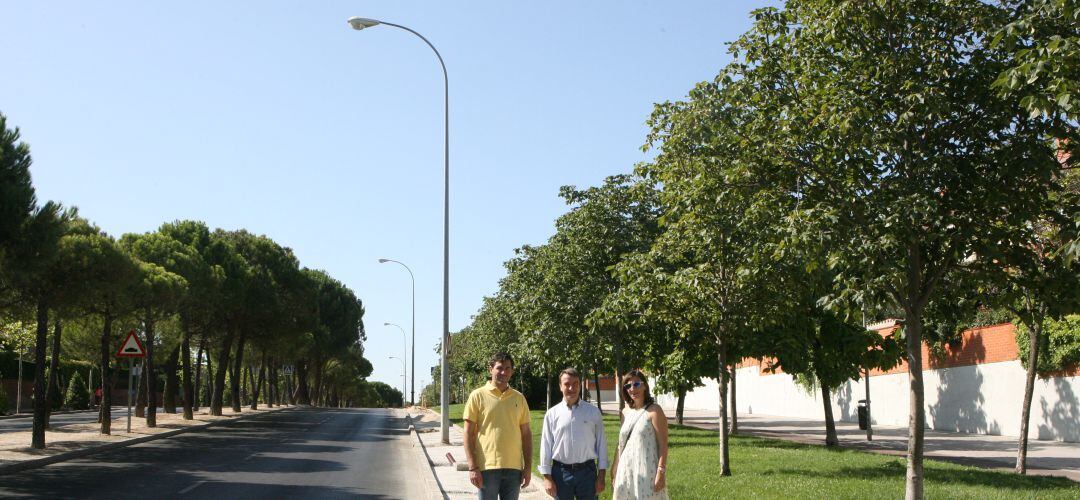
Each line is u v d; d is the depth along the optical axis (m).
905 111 9.17
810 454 17.66
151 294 30.73
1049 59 7.00
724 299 14.29
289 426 37.78
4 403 50.69
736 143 10.84
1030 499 11.04
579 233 22.03
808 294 13.95
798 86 10.73
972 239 9.05
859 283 9.12
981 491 11.72
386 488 15.29
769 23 10.53
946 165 8.88
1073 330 21.66
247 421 42.19
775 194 10.14
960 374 28.03
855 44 9.95
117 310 28.12
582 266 22.08
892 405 32.72
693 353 22.42
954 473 13.88
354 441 28.31
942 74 9.32
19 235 18.53
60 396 60.69
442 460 19.95
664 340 23.06
